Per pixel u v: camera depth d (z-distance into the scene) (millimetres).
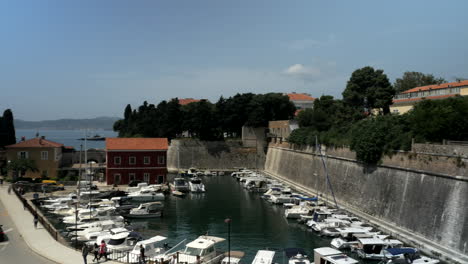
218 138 123625
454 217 35812
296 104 156750
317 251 34031
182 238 44844
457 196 36000
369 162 53156
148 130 130000
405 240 40250
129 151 78938
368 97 82250
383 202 48344
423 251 37219
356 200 55469
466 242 33719
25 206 51312
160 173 80562
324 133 73188
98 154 97312
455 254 34062
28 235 38156
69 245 36500
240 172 104938
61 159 89938
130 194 67500
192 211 60094
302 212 54750
